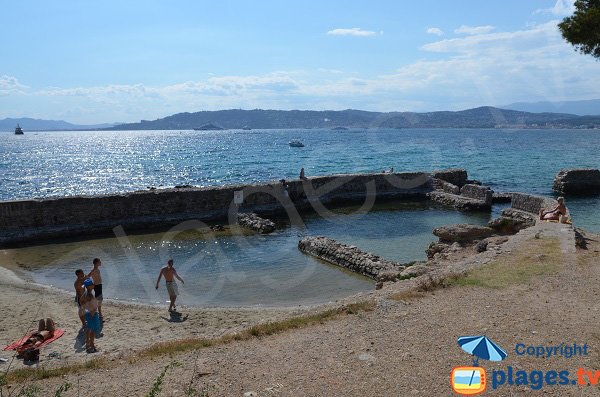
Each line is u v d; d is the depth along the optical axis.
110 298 17.81
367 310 11.98
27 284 19.33
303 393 7.84
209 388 8.24
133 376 9.11
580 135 186.50
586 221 31.89
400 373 8.34
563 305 11.52
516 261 15.73
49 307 16.47
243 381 8.45
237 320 15.04
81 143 188.75
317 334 10.63
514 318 10.75
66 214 29.53
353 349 9.56
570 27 14.30
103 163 90.81
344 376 8.37
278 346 10.11
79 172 74.62
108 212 30.83
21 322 15.01
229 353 9.91
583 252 16.75
